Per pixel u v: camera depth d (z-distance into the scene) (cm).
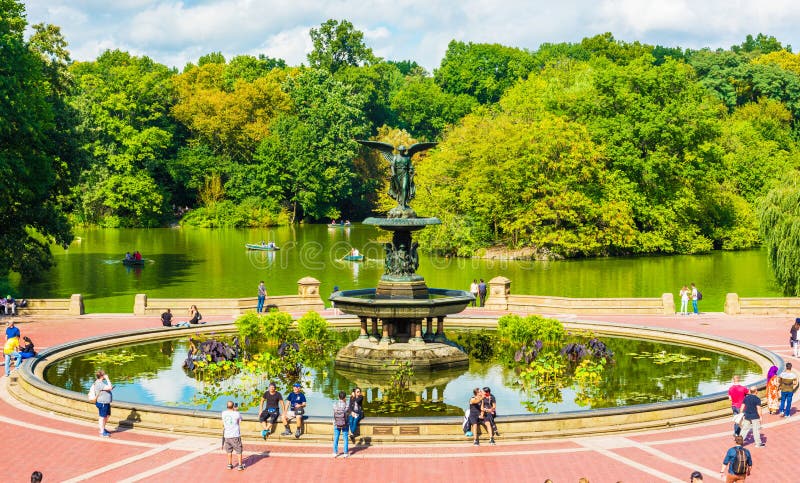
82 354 3378
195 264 7831
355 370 3119
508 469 2016
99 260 8125
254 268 7481
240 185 13638
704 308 5009
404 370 3019
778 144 12075
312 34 16962
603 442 2238
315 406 2575
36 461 2067
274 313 3478
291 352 3222
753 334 3903
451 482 1920
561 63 12188
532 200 8838
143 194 12538
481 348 3550
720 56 15125
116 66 14650
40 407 2553
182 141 14462
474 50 17575
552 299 4647
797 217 5203
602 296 5766
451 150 9325
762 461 2084
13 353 3103
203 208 13275
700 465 2041
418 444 2223
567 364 3183
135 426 2358
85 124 6438
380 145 3344
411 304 3067
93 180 12062
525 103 10175
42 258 6191
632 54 17000
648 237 8975
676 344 3653
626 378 2948
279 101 14275
